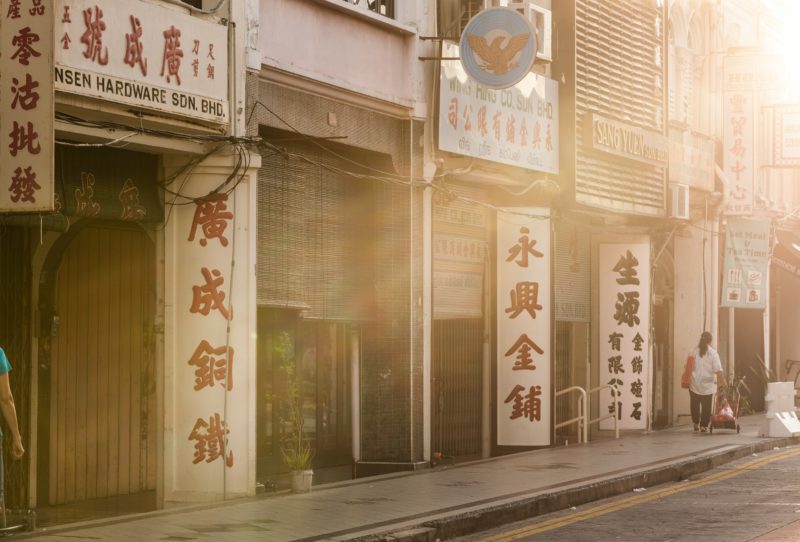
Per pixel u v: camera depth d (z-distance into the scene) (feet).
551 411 64.28
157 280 44.62
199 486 44.24
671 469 55.11
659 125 76.95
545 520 43.06
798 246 108.37
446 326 61.72
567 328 74.33
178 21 41.81
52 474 44.04
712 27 90.17
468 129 57.72
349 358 55.11
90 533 35.94
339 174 53.52
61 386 44.42
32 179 35.01
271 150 47.03
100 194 41.88
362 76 53.01
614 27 70.95
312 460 52.42
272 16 47.73
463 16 58.85
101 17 38.81
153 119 40.91
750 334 101.96
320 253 52.24
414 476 51.52
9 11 35.29
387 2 55.57
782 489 50.67
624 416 75.31
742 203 88.84
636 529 40.19
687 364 76.33
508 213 63.98
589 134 66.90
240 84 44.60
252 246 44.80
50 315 43.39
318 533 36.40
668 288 87.81
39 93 35.01
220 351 44.19
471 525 40.50
